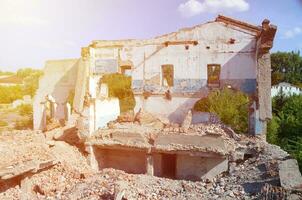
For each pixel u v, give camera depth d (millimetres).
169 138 17438
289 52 60844
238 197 12180
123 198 13125
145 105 24031
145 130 18703
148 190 14695
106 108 21078
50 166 16078
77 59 27359
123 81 41688
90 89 23719
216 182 15680
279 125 28484
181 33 22734
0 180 13172
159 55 23391
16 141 17656
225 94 24672
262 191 11297
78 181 15891
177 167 17750
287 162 13844
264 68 19125
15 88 72812
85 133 18750
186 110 22984
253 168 14891
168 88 23281
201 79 22516
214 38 21984
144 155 18547
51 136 20062
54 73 28141
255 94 19766
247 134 20125
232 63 21688
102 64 24734
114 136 18375
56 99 27969
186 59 22734
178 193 14227
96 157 18922
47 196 14188
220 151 16391
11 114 50438
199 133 17875
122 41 24203
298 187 10977
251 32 21156
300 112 30047
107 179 16078
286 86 44125
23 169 13797
